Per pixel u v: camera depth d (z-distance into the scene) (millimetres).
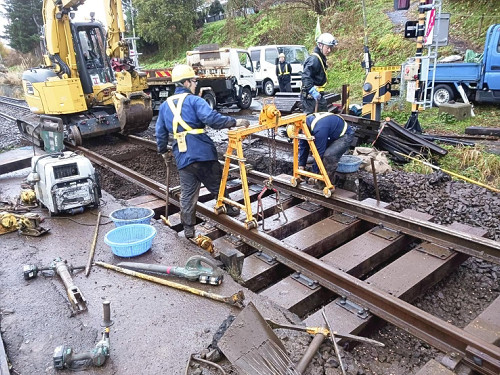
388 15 19406
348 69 17469
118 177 7566
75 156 5160
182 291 3416
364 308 3320
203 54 14281
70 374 2562
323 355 2676
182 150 4113
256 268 4031
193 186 4320
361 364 2996
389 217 4609
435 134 8867
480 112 10602
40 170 4949
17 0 38125
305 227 5133
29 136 9352
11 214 4668
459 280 4105
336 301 3475
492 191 5734
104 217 5016
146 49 32750
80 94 9305
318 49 6496
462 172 6645
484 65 10320
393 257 4672
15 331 2979
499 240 4562
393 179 6199
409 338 3365
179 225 5008
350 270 3891
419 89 8461
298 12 23609
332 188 5223
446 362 2678
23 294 3445
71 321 3072
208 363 2584
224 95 14133
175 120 4102
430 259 3969
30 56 38094
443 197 5609
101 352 2582
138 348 2768
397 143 7453
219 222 4902
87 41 9953
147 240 4004
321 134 5160
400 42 16266
